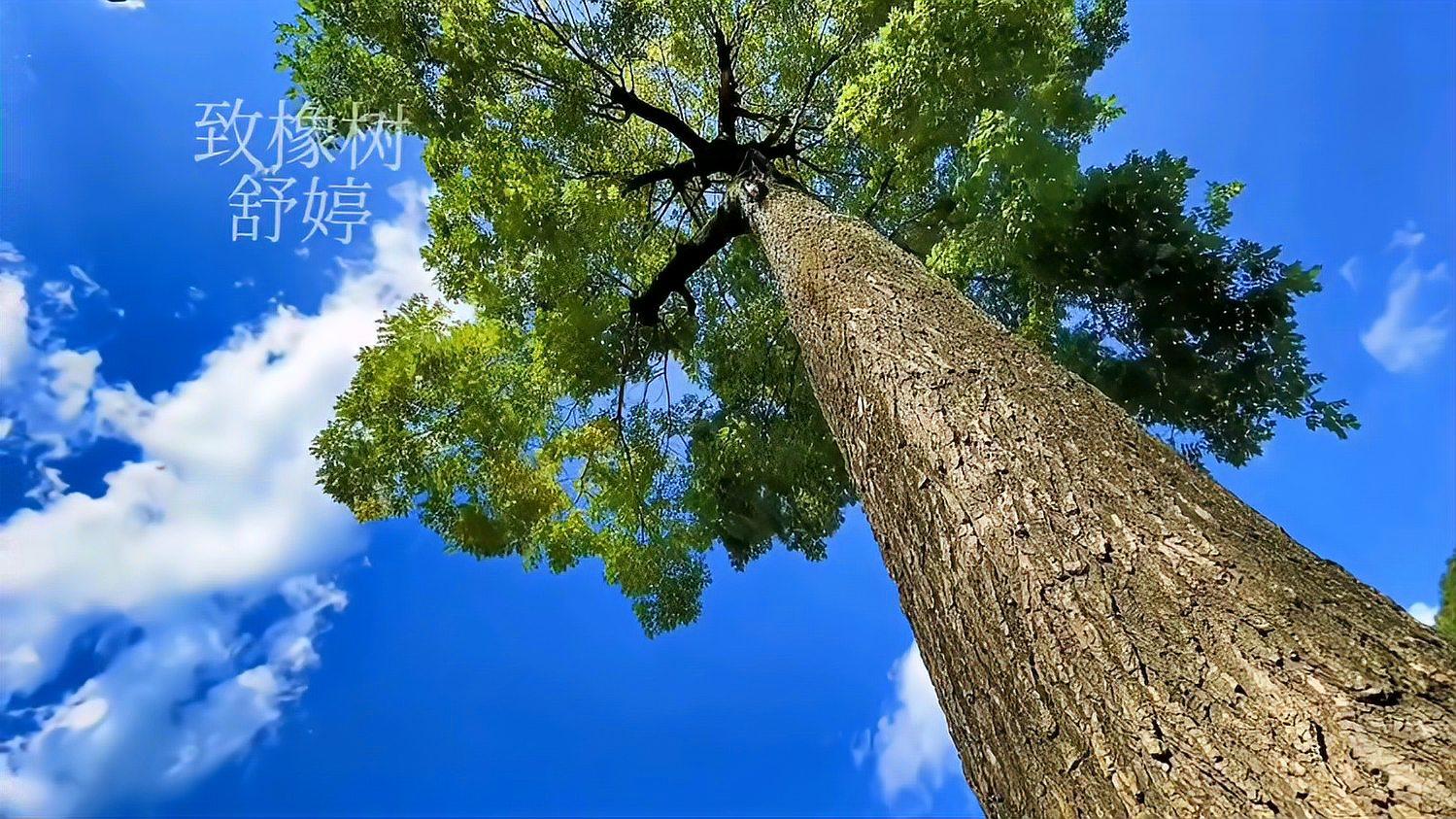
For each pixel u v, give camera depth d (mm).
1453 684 1123
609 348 7805
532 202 6840
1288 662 1218
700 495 8594
